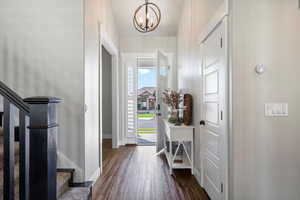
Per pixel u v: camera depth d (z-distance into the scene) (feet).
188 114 11.82
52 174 4.24
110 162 13.43
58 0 8.71
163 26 17.04
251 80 6.37
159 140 15.97
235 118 6.36
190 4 12.24
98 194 8.91
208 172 8.95
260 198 6.41
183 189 9.46
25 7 8.76
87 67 9.19
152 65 19.95
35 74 8.71
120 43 17.81
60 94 8.71
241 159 6.40
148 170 11.95
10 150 4.09
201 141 9.84
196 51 10.96
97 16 10.99
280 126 6.40
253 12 6.36
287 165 6.40
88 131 9.32
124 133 18.67
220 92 7.47
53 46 8.71
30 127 4.04
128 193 9.02
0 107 8.64
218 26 7.62
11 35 8.75
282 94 6.38
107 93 21.58
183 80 14.80
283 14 6.37
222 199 7.19
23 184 4.16
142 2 14.84
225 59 6.81
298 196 6.42
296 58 6.37
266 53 6.36
